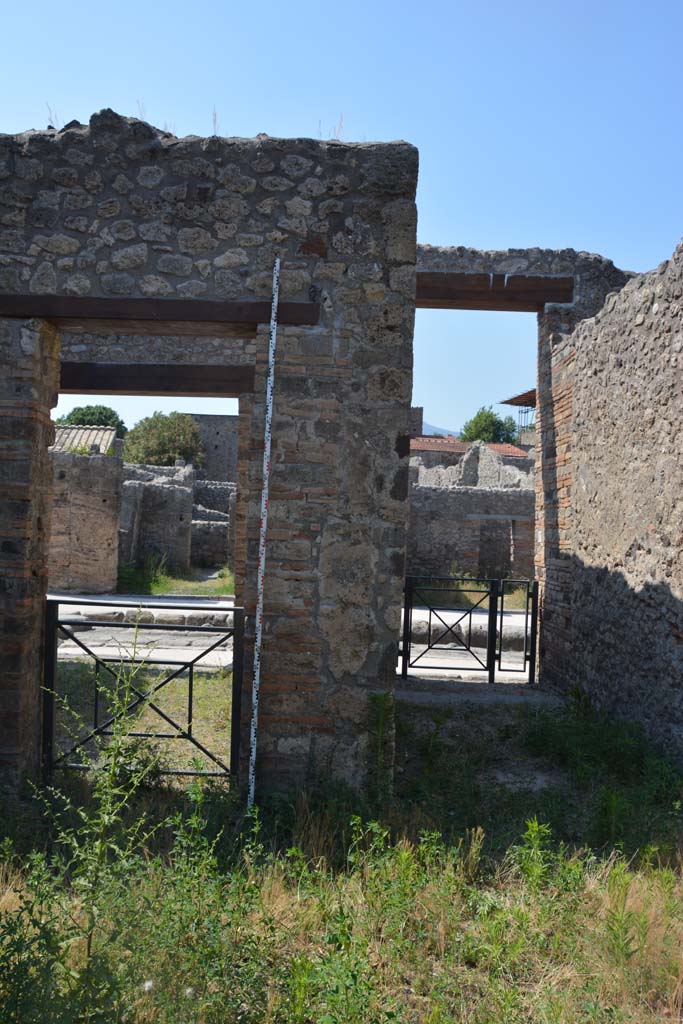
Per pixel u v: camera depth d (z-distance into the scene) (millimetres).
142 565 18031
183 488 18984
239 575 10711
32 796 4871
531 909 3703
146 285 5141
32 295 5121
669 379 6121
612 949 3369
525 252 8953
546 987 3137
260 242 5133
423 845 4113
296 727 5066
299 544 5078
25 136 5152
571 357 8320
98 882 3051
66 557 14203
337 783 4969
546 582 8938
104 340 10438
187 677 8344
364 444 5109
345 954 3137
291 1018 2838
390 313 5113
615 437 7164
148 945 2861
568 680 8117
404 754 6223
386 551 5102
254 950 3115
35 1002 2537
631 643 6734
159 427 35750
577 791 5719
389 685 5082
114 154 5145
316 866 4016
